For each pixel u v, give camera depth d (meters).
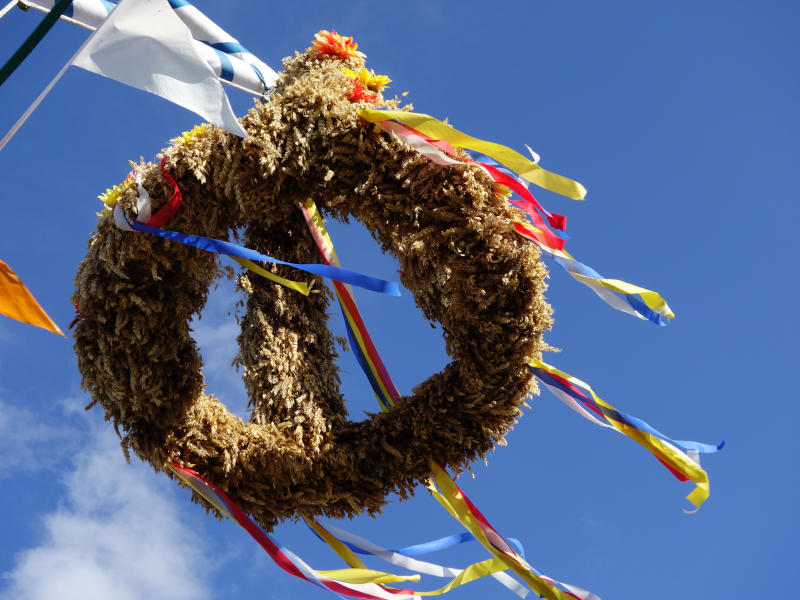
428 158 2.48
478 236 2.51
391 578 2.79
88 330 2.60
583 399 2.74
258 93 3.65
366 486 2.74
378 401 3.15
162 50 2.06
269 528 2.80
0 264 2.18
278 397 2.84
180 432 2.66
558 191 2.37
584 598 2.82
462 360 2.67
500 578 3.07
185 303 2.61
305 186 2.59
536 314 2.59
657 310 2.56
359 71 3.03
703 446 2.71
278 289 3.01
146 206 2.51
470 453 2.79
